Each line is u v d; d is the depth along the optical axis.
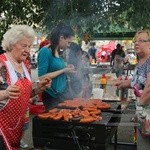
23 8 4.06
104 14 4.17
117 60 4.91
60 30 2.78
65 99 2.91
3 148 1.84
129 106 2.69
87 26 4.19
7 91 1.66
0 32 3.85
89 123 2.03
